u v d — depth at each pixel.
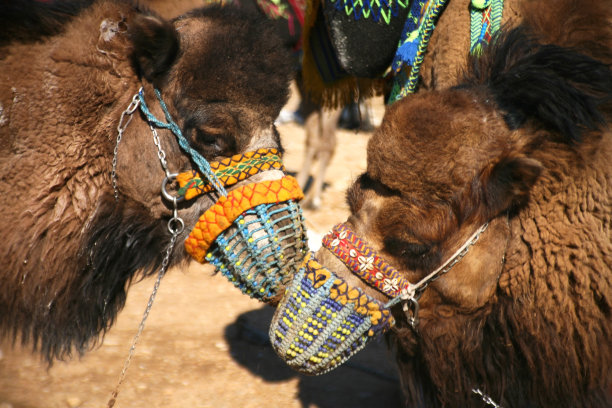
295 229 3.21
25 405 4.00
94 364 4.52
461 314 3.03
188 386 4.32
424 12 3.74
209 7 3.43
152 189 3.30
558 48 2.83
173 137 3.27
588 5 3.12
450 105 2.78
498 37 3.09
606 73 2.84
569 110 2.73
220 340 4.93
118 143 3.22
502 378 3.13
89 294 3.40
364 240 2.93
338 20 4.02
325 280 2.90
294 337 2.96
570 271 2.82
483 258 2.91
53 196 3.18
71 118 3.18
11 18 3.18
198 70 3.18
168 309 5.37
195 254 3.26
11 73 3.16
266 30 3.37
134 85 3.27
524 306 2.90
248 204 3.12
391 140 2.76
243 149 3.26
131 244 3.40
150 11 3.44
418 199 2.81
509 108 2.85
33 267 3.21
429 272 2.93
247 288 3.30
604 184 2.80
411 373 3.43
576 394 2.97
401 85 3.98
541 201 2.85
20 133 3.14
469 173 2.75
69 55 3.20
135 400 4.14
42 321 3.36
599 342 2.84
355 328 2.95
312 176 8.57
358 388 4.39
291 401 4.21
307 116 7.56
